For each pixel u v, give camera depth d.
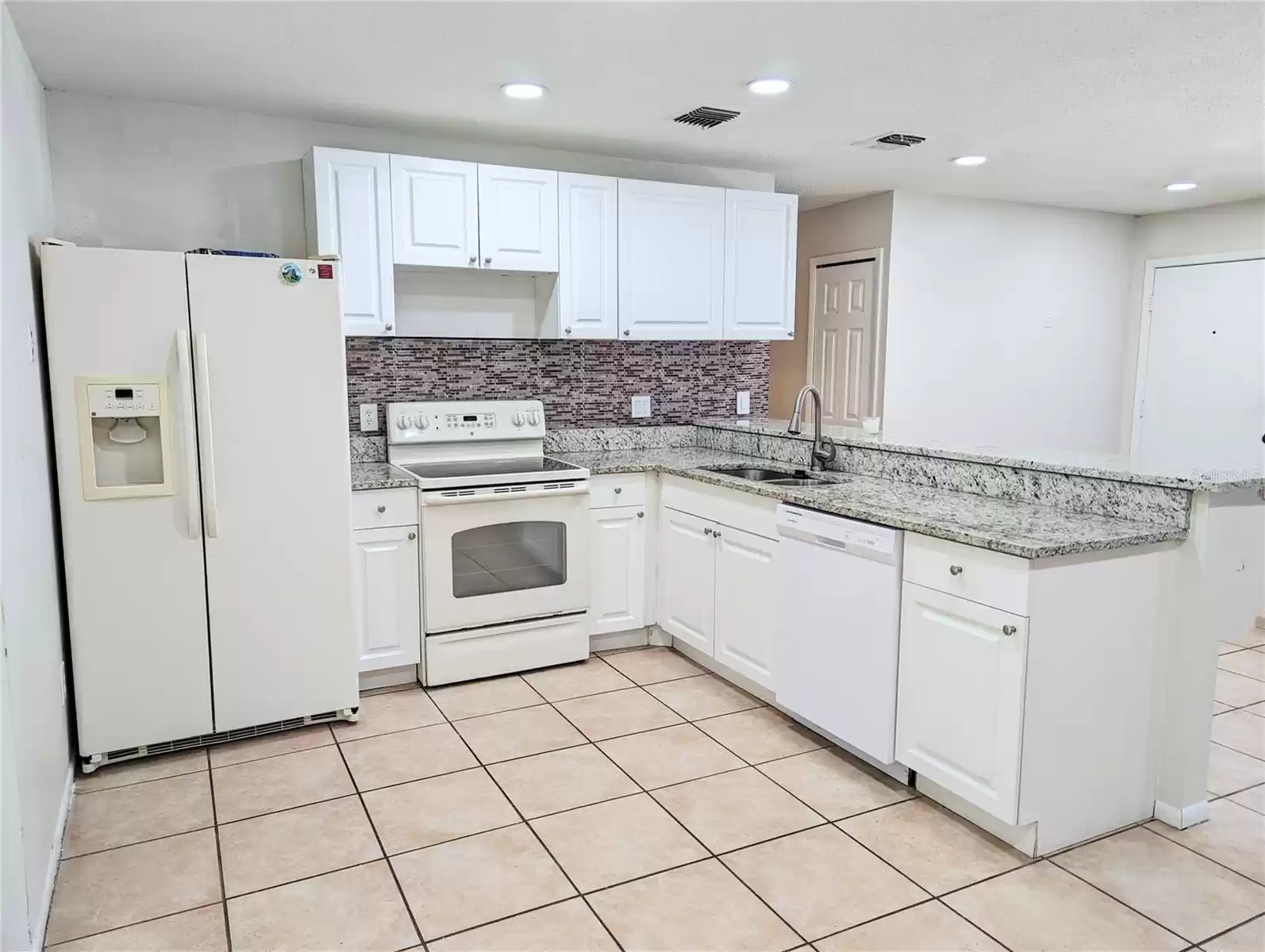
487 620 3.49
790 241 4.34
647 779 2.70
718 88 3.03
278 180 3.51
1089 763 2.33
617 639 3.92
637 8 2.33
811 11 2.34
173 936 1.97
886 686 2.58
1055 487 2.67
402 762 2.82
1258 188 4.85
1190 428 5.75
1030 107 3.24
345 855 2.29
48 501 2.54
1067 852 2.31
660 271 4.02
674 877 2.19
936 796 2.56
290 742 2.96
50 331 2.54
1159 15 2.36
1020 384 5.62
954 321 5.28
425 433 3.76
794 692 2.98
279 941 1.95
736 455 4.10
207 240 3.42
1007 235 5.41
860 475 3.40
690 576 3.62
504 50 2.65
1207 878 2.20
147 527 2.73
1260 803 2.60
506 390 4.07
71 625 2.65
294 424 2.90
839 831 2.41
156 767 2.78
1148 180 4.64
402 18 2.41
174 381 2.71
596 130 3.59
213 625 2.85
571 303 3.83
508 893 2.12
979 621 2.27
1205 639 2.38
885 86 2.99
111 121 3.22
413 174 3.46
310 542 2.96
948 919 2.03
